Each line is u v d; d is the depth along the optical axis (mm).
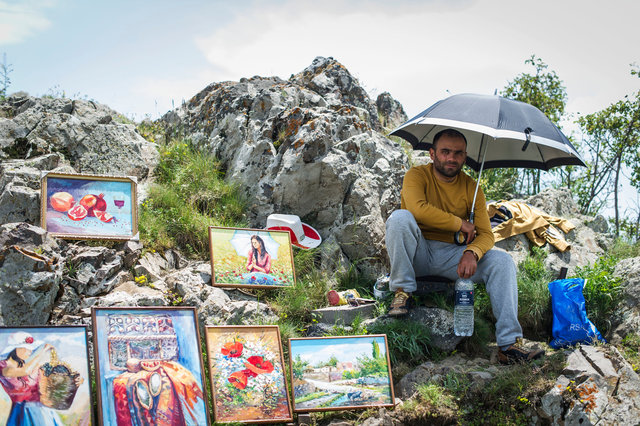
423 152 9484
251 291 5832
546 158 5855
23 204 5574
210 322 5211
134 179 5992
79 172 6793
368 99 9945
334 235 6668
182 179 7098
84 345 4109
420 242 5668
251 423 4430
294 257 6266
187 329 4566
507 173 10211
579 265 6879
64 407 3861
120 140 7176
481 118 5199
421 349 5414
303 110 7238
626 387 4645
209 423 4301
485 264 5488
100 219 5680
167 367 4340
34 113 6926
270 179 6949
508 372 4996
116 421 3984
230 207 6875
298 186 6770
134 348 4285
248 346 4773
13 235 4914
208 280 5703
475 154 6199
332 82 9555
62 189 5656
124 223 5777
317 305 5969
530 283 6074
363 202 6750
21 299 4602
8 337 3879
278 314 5602
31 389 3803
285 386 4699
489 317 6027
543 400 4711
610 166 11688
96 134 7066
